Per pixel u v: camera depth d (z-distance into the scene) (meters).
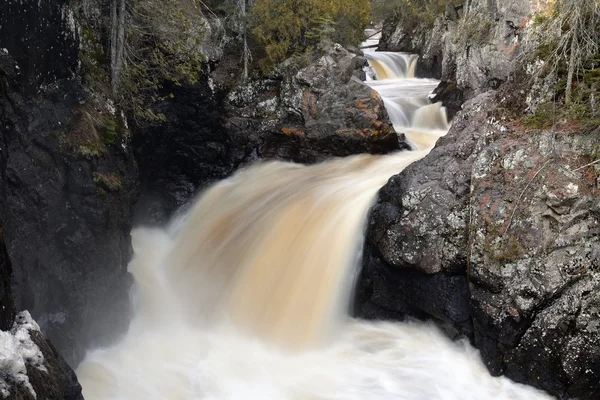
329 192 12.29
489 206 8.76
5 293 5.65
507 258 8.27
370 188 11.84
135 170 11.16
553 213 8.09
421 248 9.41
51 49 8.41
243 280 11.28
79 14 10.27
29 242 7.60
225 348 9.77
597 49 8.56
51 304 8.20
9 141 7.32
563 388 7.63
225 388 8.52
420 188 9.78
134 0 11.55
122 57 11.09
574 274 7.65
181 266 12.71
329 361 9.27
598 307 7.34
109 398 8.16
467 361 8.88
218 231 12.99
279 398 8.21
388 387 8.41
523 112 9.32
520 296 8.02
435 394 8.18
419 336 9.67
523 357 8.00
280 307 10.46
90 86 9.93
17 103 7.51
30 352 5.53
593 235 7.66
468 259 8.73
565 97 8.65
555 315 7.67
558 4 9.32
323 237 10.99
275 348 9.78
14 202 7.33
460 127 10.55
